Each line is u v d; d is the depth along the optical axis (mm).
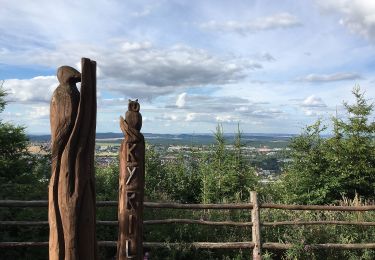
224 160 10906
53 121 3570
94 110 3688
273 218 7914
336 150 10000
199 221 6848
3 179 8758
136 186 4676
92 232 3633
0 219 7004
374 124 10031
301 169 10195
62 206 3508
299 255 6770
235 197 10195
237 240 7348
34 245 6414
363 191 10016
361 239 7406
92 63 3676
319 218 7910
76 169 3549
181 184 11289
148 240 7270
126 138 4691
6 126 9789
